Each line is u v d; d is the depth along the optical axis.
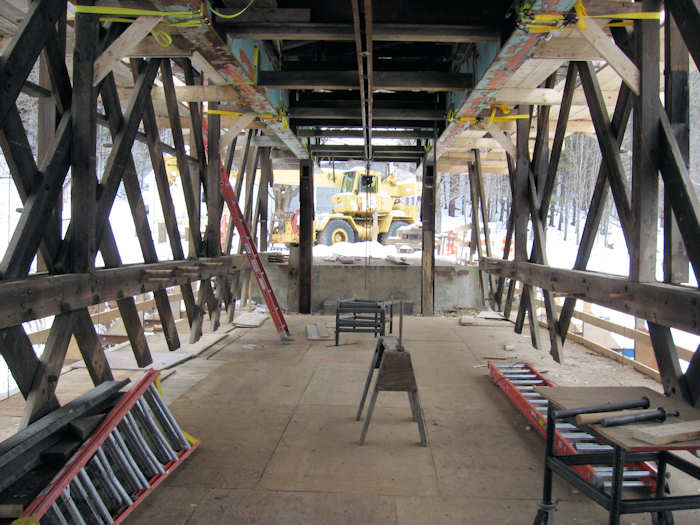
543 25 3.39
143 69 4.33
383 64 6.89
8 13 4.17
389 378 3.48
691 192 2.94
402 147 9.73
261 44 5.39
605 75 5.28
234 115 6.34
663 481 2.38
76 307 3.20
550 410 2.36
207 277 6.13
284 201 26.09
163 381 4.99
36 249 2.90
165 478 2.93
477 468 3.13
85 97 3.28
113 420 2.66
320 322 8.70
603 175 4.23
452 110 6.33
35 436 2.35
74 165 3.28
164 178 5.01
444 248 16.45
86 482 2.35
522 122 6.10
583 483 2.11
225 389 4.75
